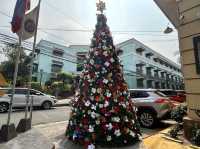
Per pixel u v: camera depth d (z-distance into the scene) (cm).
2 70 2311
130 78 3588
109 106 451
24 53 2362
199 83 499
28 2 534
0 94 1023
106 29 510
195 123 487
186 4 549
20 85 2195
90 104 454
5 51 2353
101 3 528
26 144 416
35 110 1292
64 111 1252
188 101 527
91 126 441
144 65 3959
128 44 3759
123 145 454
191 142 475
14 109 1261
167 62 5253
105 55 482
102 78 466
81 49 3475
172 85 5253
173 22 628
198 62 504
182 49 553
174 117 607
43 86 2434
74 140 463
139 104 770
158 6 628
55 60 3291
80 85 498
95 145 438
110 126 440
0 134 428
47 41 3262
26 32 586
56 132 649
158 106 721
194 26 523
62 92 2388
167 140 500
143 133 650
